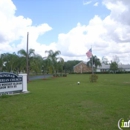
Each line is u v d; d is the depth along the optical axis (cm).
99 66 9106
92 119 565
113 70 8131
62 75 5009
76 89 1430
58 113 642
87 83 2112
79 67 9275
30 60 3131
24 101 892
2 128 486
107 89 1408
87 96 1036
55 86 1766
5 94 1114
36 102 861
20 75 1234
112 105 771
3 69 5391
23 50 3094
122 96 1027
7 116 606
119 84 1917
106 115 611
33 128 484
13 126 502
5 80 1146
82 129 474
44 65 4175
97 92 1216
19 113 646
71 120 555
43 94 1143
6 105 794
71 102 852
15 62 4247
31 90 1391
